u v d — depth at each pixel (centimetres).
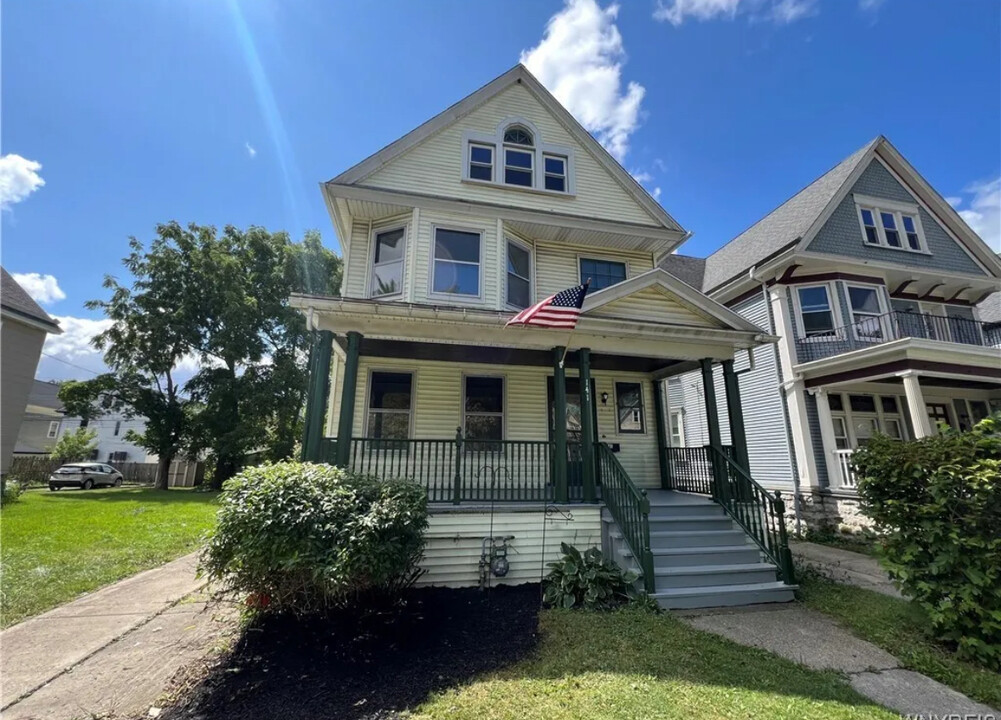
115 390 2222
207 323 2355
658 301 807
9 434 1266
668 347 786
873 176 1317
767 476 1209
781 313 1188
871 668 375
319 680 341
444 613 491
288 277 2522
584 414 719
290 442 2322
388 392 866
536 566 624
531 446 856
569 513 654
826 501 1051
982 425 425
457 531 614
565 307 654
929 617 416
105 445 3850
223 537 421
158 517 1152
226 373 2325
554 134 1024
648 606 506
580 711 298
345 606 473
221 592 462
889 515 454
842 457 1040
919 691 337
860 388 1167
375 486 495
